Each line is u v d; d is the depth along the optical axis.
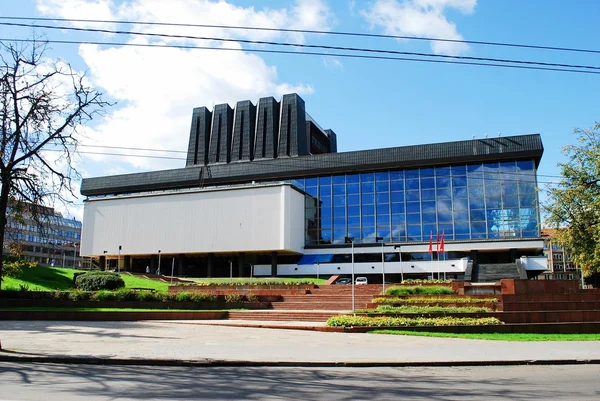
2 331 18.45
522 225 52.09
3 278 33.50
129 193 69.12
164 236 59.59
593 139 33.47
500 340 19.28
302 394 8.97
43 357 12.48
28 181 16.67
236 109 73.31
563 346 17.59
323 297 32.91
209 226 57.84
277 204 55.41
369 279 55.69
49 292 27.94
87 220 64.19
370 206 57.88
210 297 30.08
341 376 11.38
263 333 20.61
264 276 58.22
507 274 46.81
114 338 17.16
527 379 11.25
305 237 59.50
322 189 60.28
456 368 13.19
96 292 28.52
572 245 33.91
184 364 12.54
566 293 26.92
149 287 40.03
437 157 55.31
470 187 54.59
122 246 61.41
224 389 9.32
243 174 62.78
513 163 53.59
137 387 9.27
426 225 55.28
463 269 52.22
